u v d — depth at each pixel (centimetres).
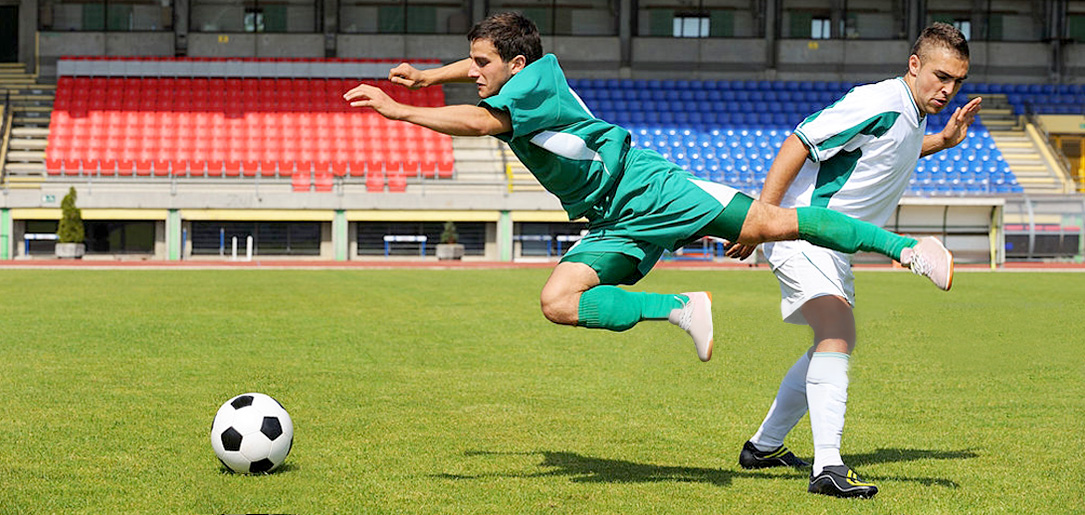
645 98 3956
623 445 622
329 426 671
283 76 3784
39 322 1302
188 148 3519
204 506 477
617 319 475
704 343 467
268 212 3262
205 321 1328
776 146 3747
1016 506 485
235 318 1369
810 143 502
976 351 1079
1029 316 1429
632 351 1065
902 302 1652
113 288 1903
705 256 3228
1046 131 3897
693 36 4159
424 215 3291
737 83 4081
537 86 473
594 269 491
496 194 3306
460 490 507
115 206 3216
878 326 1309
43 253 3259
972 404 777
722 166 3612
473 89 3919
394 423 684
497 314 1441
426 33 4041
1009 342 1152
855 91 514
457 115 462
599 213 502
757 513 470
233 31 3994
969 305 1594
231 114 3653
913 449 618
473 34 493
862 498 496
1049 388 853
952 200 2944
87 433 641
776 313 1441
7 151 3494
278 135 3597
